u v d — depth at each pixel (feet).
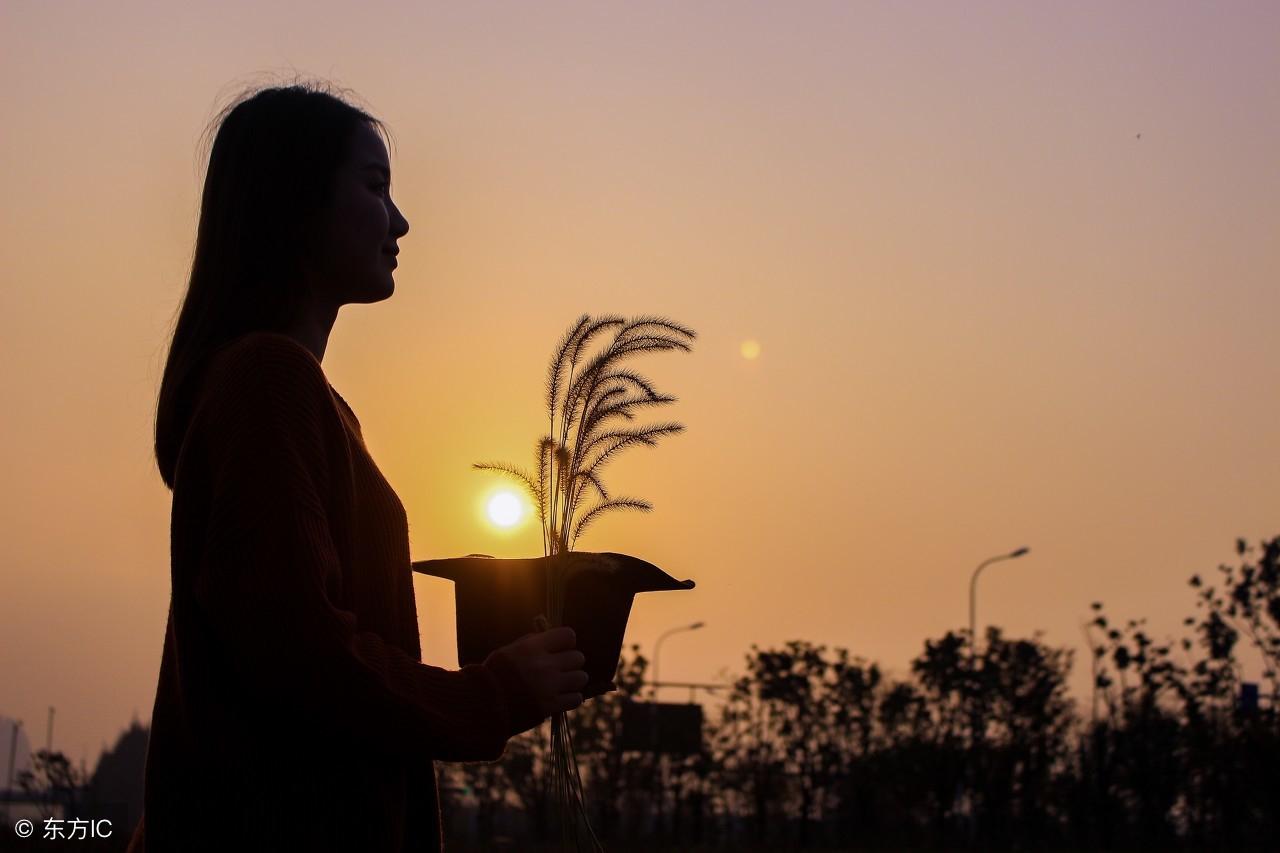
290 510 6.31
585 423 8.63
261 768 6.56
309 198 7.57
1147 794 139.85
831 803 173.47
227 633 6.19
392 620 7.20
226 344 7.09
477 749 6.63
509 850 140.36
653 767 169.89
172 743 6.78
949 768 155.63
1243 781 129.80
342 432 6.94
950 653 152.97
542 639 7.18
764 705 170.50
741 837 182.50
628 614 8.58
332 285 7.73
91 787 59.47
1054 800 151.64
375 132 7.96
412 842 7.29
